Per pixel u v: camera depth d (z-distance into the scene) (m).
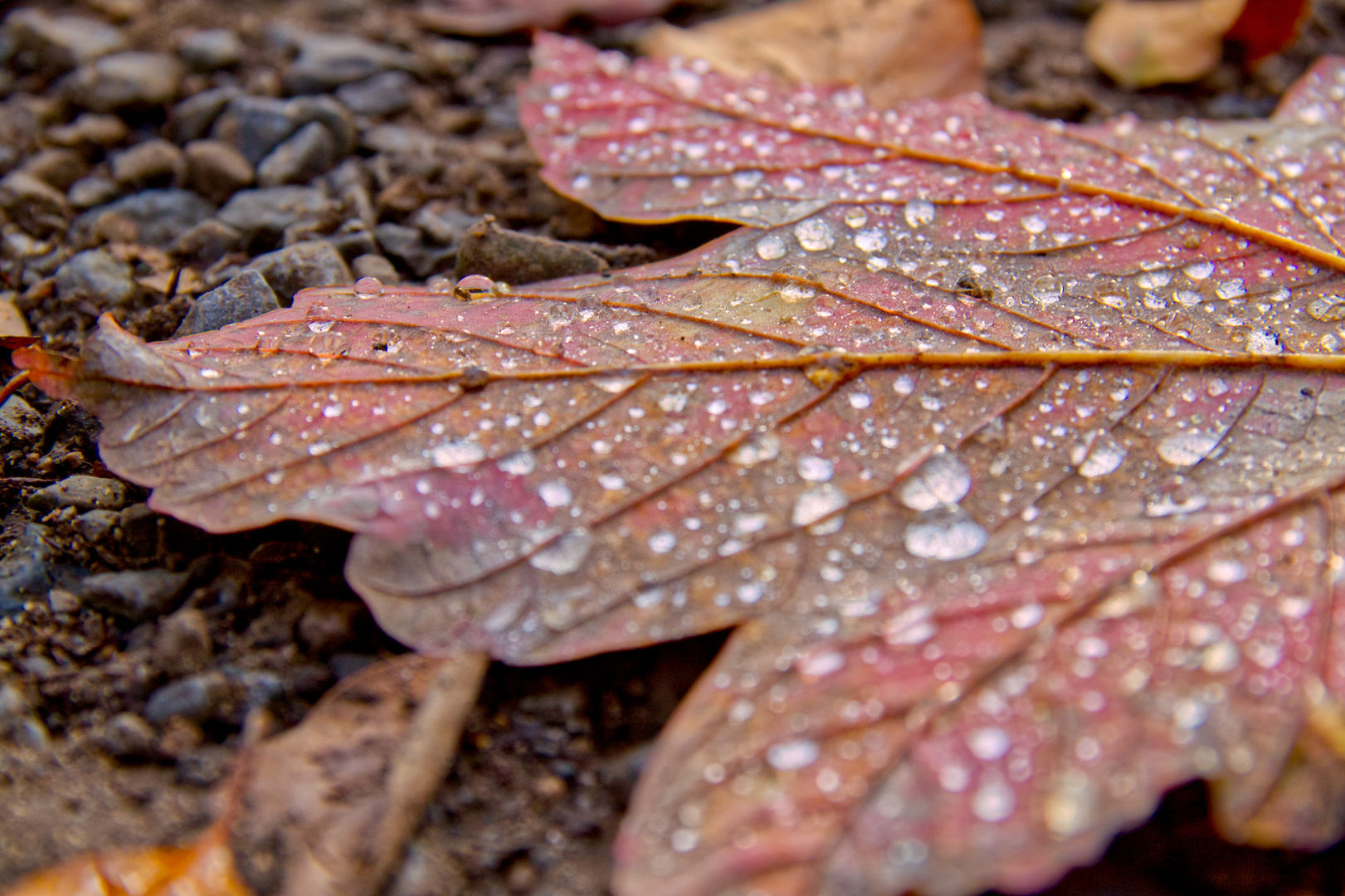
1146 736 0.17
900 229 0.20
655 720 0.19
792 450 0.19
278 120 0.23
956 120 0.21
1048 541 0.18
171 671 0.19
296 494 0.18
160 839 0.18
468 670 0.18
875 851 0.17
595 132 0.21
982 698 0.17
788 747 0.17
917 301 0.19
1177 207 0.20
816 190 0.21
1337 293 0.19
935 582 0.18
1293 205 0.20
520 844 0.18
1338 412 0.19
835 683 0.18
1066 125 0.21
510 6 0.25
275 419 0.19
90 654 0.19
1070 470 0.19
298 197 0.22
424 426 0.19
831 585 0.18
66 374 0.19
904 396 0.19
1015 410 0.19
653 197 0.21
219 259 0.22
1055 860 0.17
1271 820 0.17
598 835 0.18
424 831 0.18
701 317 0.19
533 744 0.19
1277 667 0.17
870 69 0.23
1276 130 0.21
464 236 0.21
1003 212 0.20
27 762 0.18
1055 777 0.17
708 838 0.17
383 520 0.18
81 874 0.18
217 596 0.19
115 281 0.22
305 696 0.19
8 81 0.24
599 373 0.19
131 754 0.18
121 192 0.23
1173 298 0.19
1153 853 0.18
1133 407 0.19
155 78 0.24
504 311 0.19
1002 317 0.19
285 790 0.18
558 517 0.18
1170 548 0.18
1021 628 0.18
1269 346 0.19
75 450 0.20
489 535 0.18
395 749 0.18
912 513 0.18
